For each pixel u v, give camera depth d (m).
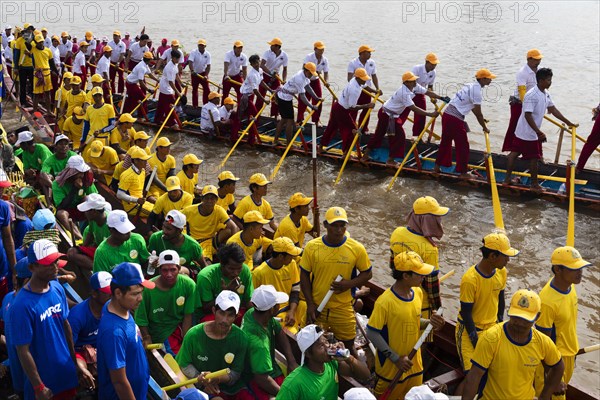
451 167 13.27
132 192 9.72
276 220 11.80
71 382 5.44
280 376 6.13
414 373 5.88
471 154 13.28
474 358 5.01
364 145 14.63
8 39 22.94
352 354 6.51
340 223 6.29
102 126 12.97
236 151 15.30
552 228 10.91
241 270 6.51
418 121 14.25
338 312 6.66
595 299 9.05
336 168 13.88
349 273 6.52
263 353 5.50
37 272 5.14
